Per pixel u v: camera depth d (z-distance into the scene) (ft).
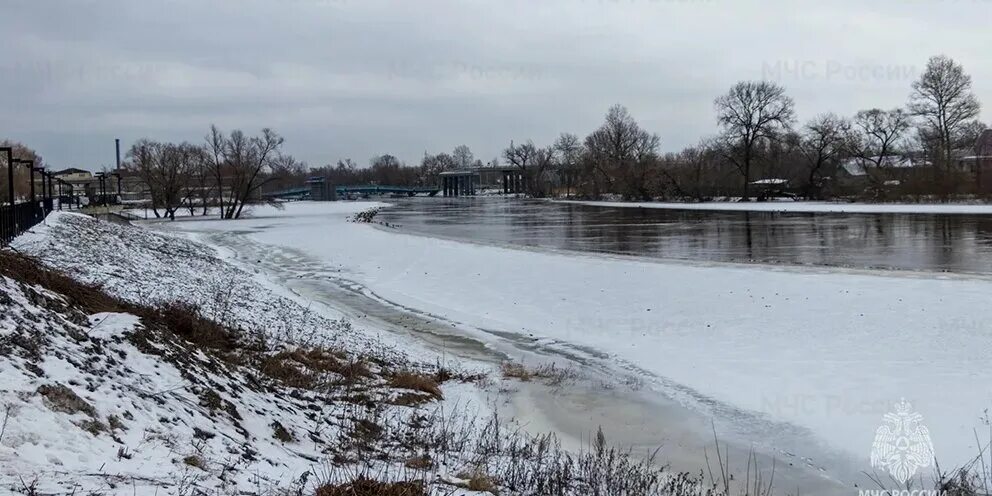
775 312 58.80
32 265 35.55
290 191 471.62
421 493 21.08
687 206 266.57
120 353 27.04
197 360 31.40
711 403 39.09
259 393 32.19
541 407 39.47
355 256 112.37
